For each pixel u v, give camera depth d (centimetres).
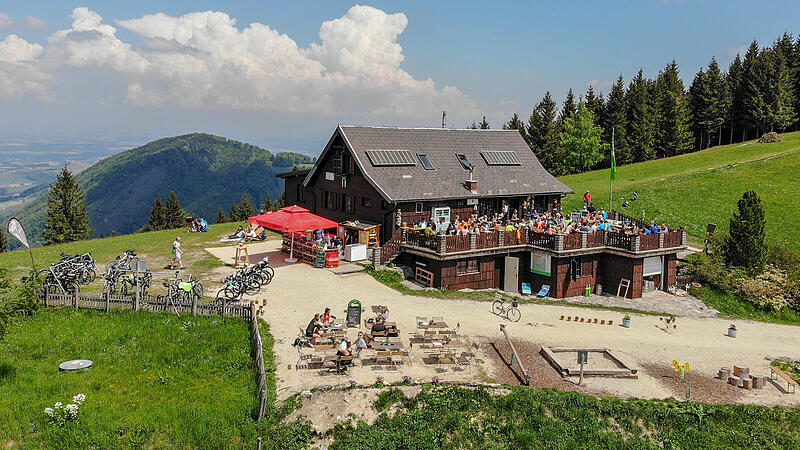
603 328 2773
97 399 1873
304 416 1802
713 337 2797
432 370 2114
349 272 3369
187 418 1777
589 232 3391
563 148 9300
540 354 2348
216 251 4041
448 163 4122
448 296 3094
